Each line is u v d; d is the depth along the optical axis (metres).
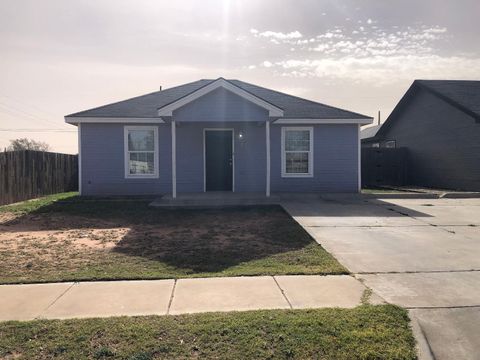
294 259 6.51
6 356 3.47
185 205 12.20
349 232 8.55
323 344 3.65
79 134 14.51
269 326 3.94
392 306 4.43
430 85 20.33
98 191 14.63
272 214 10.88
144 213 11.35
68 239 8.19
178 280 5.47
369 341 3.71
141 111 14.70
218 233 8.62
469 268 5.97
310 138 15.09
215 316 4.18
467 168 17.69
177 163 14.77
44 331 3.88
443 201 13.66
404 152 21.80
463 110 17.30
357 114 15.23
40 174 15.84
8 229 9.32
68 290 5.09
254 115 12.40
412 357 3.52
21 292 5.03
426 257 6.59
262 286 5.20
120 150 14.59
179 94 16.45
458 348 3.71
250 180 14.99
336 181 15.21
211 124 14.79
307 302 4.62
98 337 3.76
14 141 51.38
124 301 4.70
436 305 4.54
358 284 5.27
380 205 12.53
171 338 3.73
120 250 7.20
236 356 3.47
